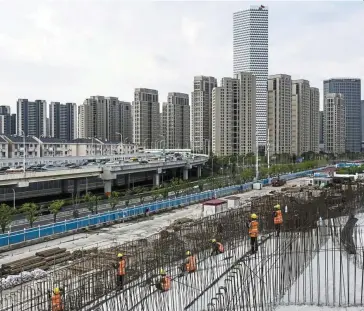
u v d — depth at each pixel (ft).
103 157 513.04
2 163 371.76
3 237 168.45
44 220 233.14
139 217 240.53
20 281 120.98
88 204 262.26
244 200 295.28
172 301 88.63
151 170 419.54
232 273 93.61
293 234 115.55
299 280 98.63
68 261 146.51
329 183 339.98
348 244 111.34
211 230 149.69
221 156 627.87
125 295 89.86
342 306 86.53
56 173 290.15
